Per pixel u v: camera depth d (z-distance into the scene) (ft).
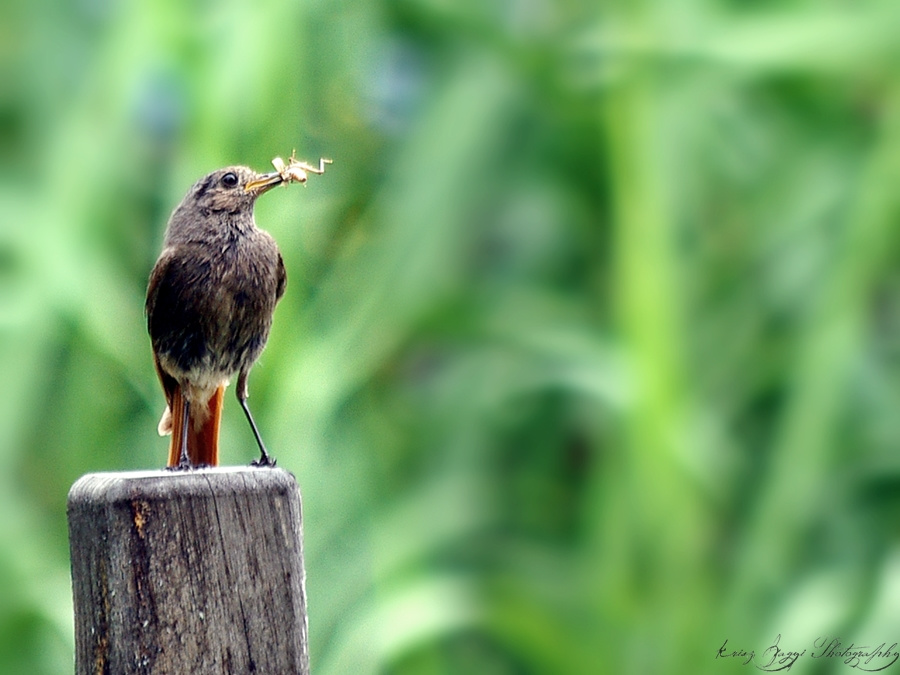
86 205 39.63
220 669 18.93
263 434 35.09
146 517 18.88
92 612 19.07
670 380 39.01
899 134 42.19
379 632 35.01
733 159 44.39
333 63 38.37
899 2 41.45
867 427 43.86
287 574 19.40
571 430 45.57
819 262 42.78
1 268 39.83
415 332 43.55
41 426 38.70
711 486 41.24
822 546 42.73
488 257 46.37
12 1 41.86
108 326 38.70
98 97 40.09
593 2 43.06
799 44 41.22
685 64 41.24
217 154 37.27
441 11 44.52
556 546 44.60
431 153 43.55
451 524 43.68
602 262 45.80
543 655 40.24
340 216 39.14
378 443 37.83
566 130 45.19
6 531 38.34
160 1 38.81
